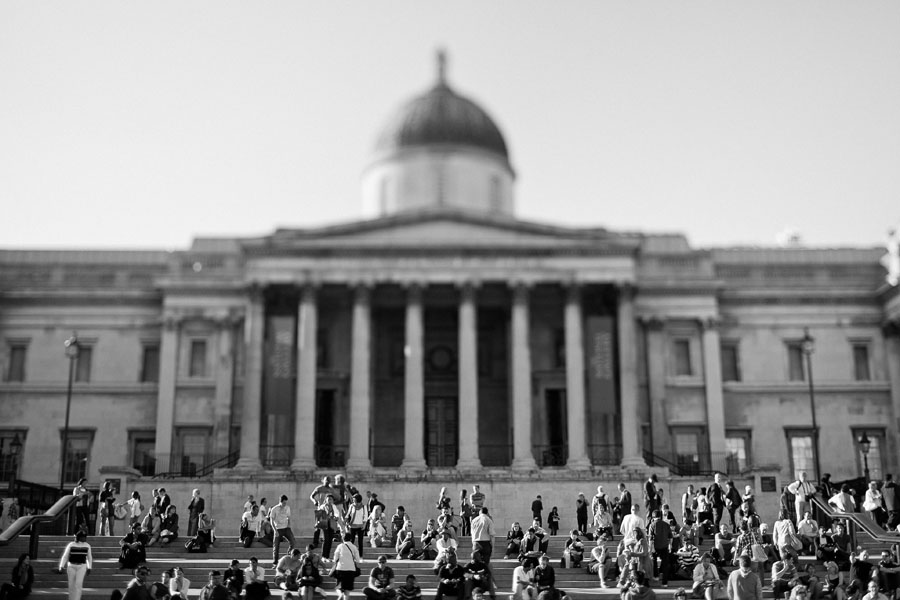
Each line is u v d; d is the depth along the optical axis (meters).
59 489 66.81
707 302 76.81
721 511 50.78
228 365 75.50
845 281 80.12
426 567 44.22
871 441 76.88
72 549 38.16
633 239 71.12
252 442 68.50
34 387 76.94
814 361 78.25
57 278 79.25
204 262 78.12
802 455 76.69
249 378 69.44
